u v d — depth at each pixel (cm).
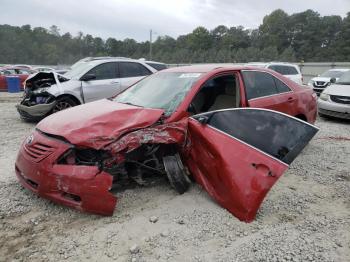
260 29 9181
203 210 364
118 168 375
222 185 354
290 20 8562
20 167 370
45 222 342
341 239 319
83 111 409
